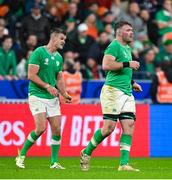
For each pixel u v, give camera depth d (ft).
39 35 212.84
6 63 197.88
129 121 122.62
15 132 168.35
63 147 168.55
